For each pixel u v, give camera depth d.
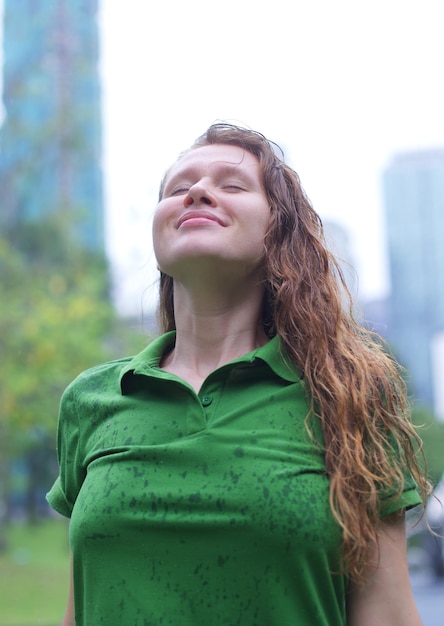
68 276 16.75
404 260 58.72
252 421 1.83
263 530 1.70
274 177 2.12
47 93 17.92
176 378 1.88
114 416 1.95
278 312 2.03
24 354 15.08
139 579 1.73
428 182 60.00
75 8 18.16
